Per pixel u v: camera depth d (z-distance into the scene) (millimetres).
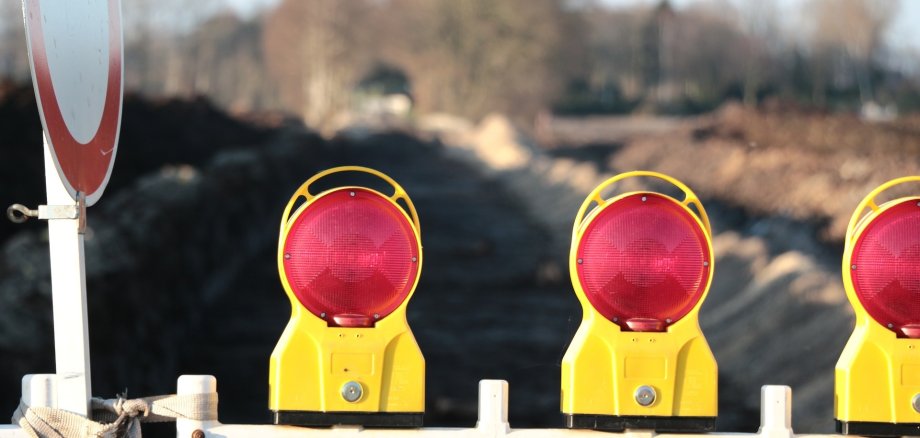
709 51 164750
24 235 16906
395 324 4973
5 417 12531
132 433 4938
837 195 30531
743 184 39781
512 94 136500
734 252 26969
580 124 133500
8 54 99812
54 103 4473
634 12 168625
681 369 4980
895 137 48062
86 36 4824
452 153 99000
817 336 19266
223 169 37719
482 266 35312
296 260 4941
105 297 16938
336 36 163500
